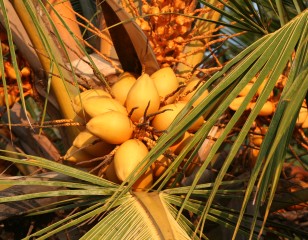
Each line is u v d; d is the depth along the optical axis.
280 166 2.20
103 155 2.82
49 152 4.01
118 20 3.02
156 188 2.86
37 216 3.14
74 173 2.51
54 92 3.28
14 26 3.44
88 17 4.67
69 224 2.35
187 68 3.38
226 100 2.32
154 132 2.73
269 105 3.27
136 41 3.03
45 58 3.28
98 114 2.73
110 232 2.29
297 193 3.14
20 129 4.04
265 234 3.24
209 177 3.31
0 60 2.31
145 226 2.30
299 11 2.91
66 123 2.81
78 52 3.43
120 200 2.48
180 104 2.82
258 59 2.38
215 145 2.24
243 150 3.69
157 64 3.08
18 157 4.00
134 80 2.99
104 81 2.86
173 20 3.18
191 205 2.57
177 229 2.30
